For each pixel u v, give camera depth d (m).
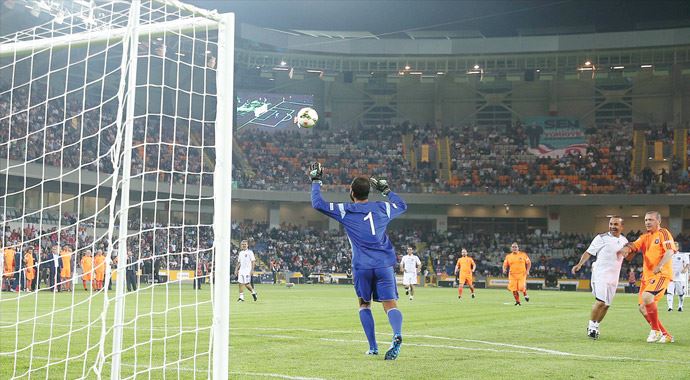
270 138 53.94
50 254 26.95
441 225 54.53
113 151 6.20
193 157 45.88
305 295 27.70
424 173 53.12
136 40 5.35
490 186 51.94
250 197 49.34
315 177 7.74
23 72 41.34
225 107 5.49
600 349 9.30
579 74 52.47
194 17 6.07
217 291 5.25
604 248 10.85
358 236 7.69
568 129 53.72
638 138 52.72
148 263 35.31
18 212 36.66
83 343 9.17
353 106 58.06
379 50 52.28
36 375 6.62
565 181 51.00
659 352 9.02
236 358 7.91
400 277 49.97
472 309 19.39
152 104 45.97
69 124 40.69
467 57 52.28
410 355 8.34
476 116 57.41
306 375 6.68
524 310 19.17
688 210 51.62
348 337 10.41
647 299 10.48
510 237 51.53
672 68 53.88
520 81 55.69
